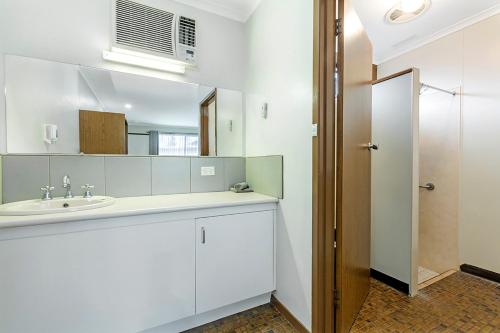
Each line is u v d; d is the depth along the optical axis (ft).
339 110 3.99
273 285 5.16
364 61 5.27
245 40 6.77
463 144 6.81
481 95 6.40
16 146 4.35
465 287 5.95
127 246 3.74
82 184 4.90
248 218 4.85
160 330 4.27
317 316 3.93
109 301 3.62
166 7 5.71
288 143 4.83
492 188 6.27
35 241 3.15
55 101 4.67
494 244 6.24
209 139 6.31
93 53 5.01
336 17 4.02
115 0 5.12
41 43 4.55
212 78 6.37
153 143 5.63
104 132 5.12
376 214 6.48
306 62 4.31
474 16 6.35
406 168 5.72
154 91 5.66
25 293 3.12
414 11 6.16
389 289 5.93
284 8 4.95
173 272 4.11
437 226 7.47
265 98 5.71
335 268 4.07
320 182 3.92
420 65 7.76
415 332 4.36
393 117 6.00
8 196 4.27
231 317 4.88
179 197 5.32
